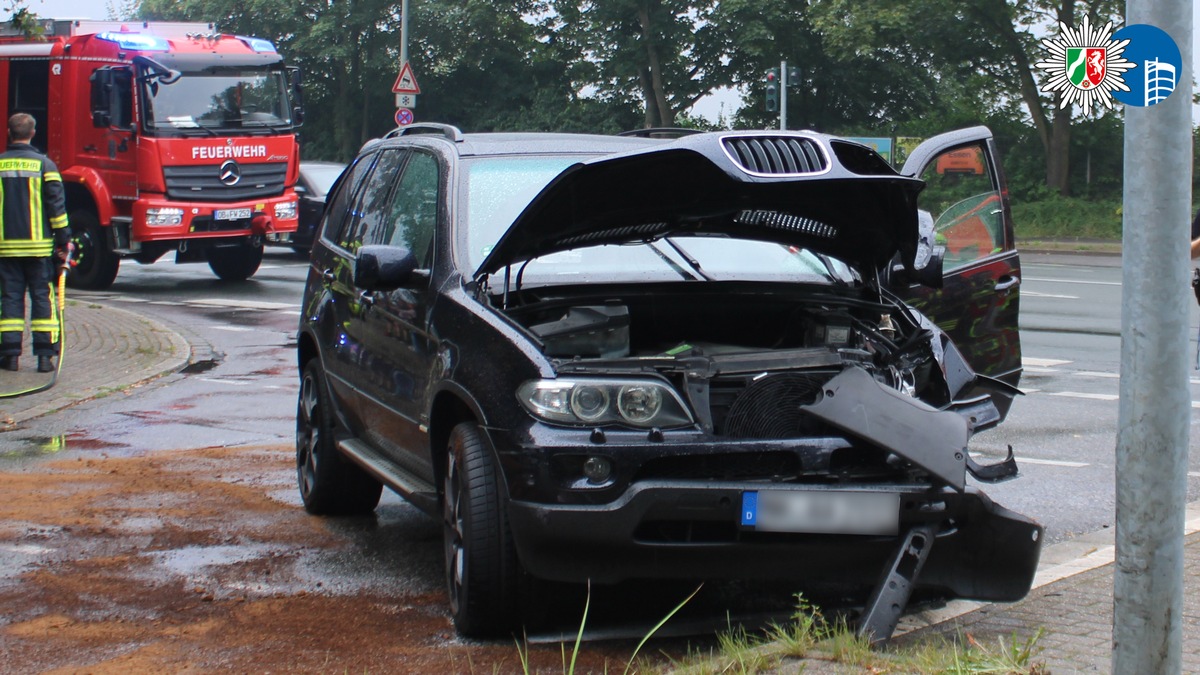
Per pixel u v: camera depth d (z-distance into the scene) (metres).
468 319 5.12
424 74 49.69
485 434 4.77
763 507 4.51
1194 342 13.59
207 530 6.54
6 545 6.18
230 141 19.47
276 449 8.61
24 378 11.41
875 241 5.57
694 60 45.78
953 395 5.30
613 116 47.59
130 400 10.55
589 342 5.03
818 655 4.30
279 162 20.12
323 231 7.47
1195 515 6.70
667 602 5.33
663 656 4.70
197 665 4.58
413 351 5.57
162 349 13.18
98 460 8.20
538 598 4.80
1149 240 3.11
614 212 5.21
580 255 5.70
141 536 6.39
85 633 4.93
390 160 6.84
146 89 18.77
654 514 4.48
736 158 4.80
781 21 43.38
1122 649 3.29
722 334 5.71
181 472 7.89
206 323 15.75
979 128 8.41
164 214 18.83
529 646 4.79
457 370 5.02
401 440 5.77
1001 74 37.53
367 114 49.69
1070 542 6.40
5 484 7.51
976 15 35.94
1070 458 8.45
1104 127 36.56
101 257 19.48
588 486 4.51
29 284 11.54
